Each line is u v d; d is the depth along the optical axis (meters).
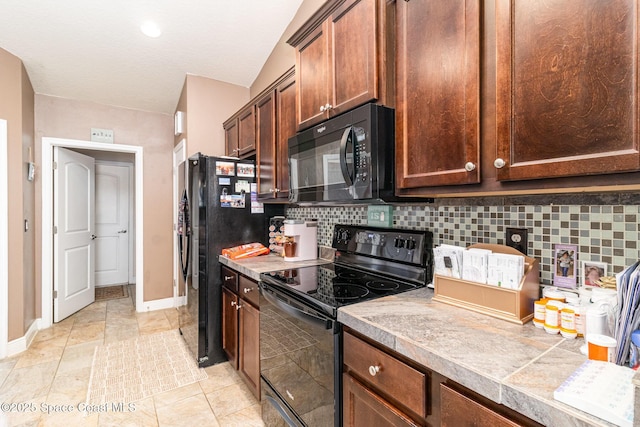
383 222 1.79
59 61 2.79
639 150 0.68
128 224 5.14
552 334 0.92
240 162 2.61
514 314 1.00
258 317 1.84
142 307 3.72
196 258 2.51
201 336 2.44
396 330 0.95
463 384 0.74
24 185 2.81
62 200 3.45
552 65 0.82
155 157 3.83
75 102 3.41
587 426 0.55
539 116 0.85
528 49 0.86
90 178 4.02
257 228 2.68
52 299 3.30
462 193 1.11
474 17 1.00
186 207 2.79
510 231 1.23
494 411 0.70
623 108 0.70
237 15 2.46
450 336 0.90
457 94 1.05
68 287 3.54
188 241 2.71
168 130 3.92
